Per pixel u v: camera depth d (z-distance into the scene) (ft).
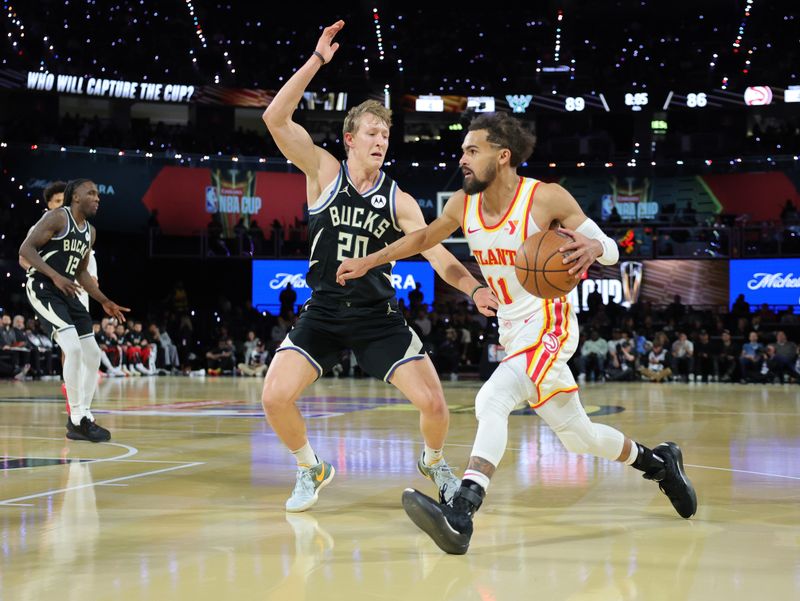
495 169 11.80
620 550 10.91
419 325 73.31
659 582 9.35
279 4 96.53
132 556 10.55
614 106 94.99
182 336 77.05
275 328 74.64
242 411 34.42
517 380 12.06
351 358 72.69
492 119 11.80
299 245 85.40
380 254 12.75
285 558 10.48
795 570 9.86
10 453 20.86
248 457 20.21
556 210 11.93
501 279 12.28
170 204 87.45
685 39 98.48
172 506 13.99
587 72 97.71
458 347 73.97
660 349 65.77
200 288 86.22
